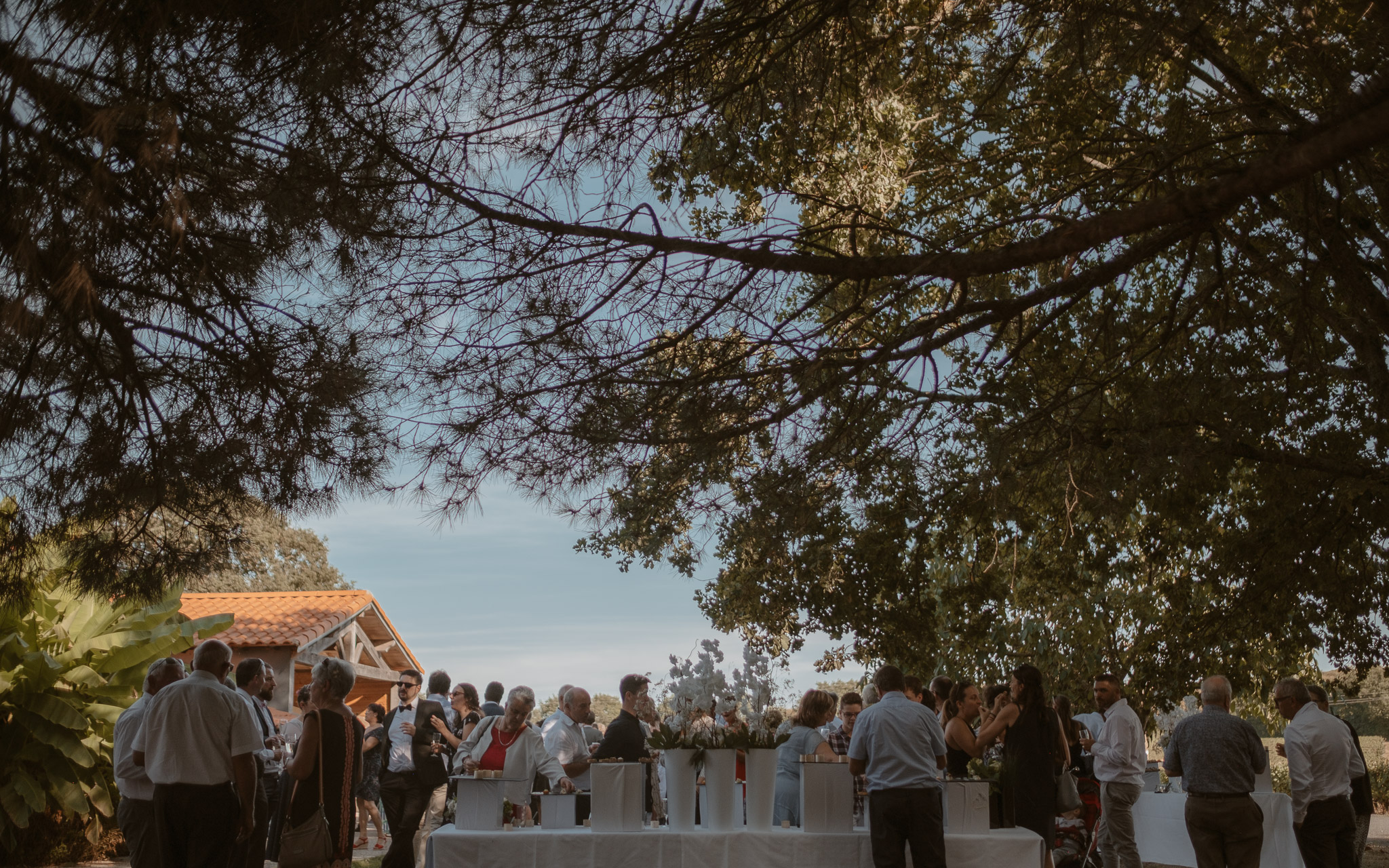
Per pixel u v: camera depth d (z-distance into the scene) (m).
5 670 11.16
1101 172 7.06
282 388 4.82
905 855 5.75
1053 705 8.62
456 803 5.98
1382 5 4.81
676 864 5.70
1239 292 7.86
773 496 5.34
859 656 8.97
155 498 4.99
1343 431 9.19
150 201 4.28
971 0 6.05
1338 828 7.44
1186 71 7.11
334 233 4.50
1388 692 24.59
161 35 3.97
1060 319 8.44
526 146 4.55
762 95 5.41
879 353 5.05
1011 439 6.65
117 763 6.44
